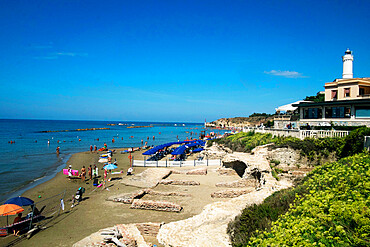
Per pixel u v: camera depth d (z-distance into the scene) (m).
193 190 22.47
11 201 15.49
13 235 14.38
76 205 19.17
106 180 27.58
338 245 6.27
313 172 14.77
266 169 21.31
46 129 147.38
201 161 34.84
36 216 16.02
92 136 101.00
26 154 48.59
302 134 23.95
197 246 10.79
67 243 13.27
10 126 177.62
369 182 8.91
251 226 10.15
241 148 31.52
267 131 30.84
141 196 20.77
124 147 64.19
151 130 162.12
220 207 14.66
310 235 7.06
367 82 28.86
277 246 7.10
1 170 33.03
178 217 16.42
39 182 27.02
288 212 9.53
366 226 6.37
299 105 31.03
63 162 40.34
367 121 23.88
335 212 7.56
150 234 13.72
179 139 90.44
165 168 33.19
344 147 19.39
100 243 11.94
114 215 17.00
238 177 26.84
